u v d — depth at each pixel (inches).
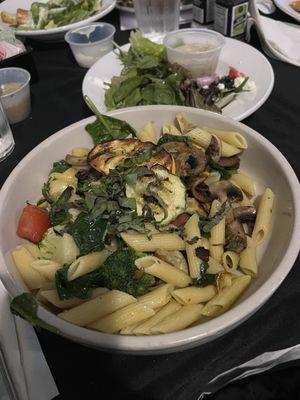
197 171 10.2
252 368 7.4
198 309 7.9
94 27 17.3
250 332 7.8
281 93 14.6
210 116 11.3
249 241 9.1
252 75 14.5
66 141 11.4
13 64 15.8
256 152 10.6
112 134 11.5
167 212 9.2
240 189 10.2
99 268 8.6
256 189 10.6
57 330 6.9
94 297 8.2
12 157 13.3
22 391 7.1
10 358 7.5
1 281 8.2
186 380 7.3
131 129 11.6
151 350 6.6
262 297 7.0
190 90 13.3
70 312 7.7
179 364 7.5
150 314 7.9
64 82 16.5
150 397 7.1
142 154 10.1
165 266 8.5
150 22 18.2
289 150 12.2
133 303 8.0
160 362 7.5
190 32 15.5
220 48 14.5
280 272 7.3
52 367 7.6
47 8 19.3
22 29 18.6
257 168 10.7
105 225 9.0
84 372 7.5
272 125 13.3
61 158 11.4
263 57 15.0
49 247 9.1
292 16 18.0
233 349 7.6
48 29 17.9
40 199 10.6
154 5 17.4
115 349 6.7
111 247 9.0
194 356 7.6
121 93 13.8
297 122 13.3
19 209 10.0
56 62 18.0
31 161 10.5
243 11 16.4
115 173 9.7
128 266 8.5
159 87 13.4
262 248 9.3
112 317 7.7
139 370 7.4
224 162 10.9
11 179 9.9
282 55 16.2
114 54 16.4
